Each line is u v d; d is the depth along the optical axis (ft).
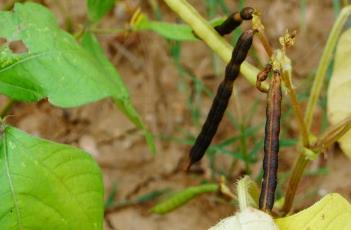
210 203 3.69
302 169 2.54
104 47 4.09
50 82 2.24
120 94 2.32
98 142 3.89
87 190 2.21
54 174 2.20
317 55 4.12
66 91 2.24
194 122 3.92
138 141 3.89
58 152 2.21
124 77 4.05
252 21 2.20
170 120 3.95
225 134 3.85
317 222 2.09
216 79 4.03
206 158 3.81
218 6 4.11
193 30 2.42
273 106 2.11
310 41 4.17
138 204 3.73
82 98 2.23
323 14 4.23
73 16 4.07
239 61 2.24
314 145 2.49
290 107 3.66
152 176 3.83
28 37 2.27
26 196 2.18
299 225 2.09
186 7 2.42
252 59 3.87
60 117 3.94
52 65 2.25
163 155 3.87
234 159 3.64
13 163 2.19
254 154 3.43
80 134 3.91
